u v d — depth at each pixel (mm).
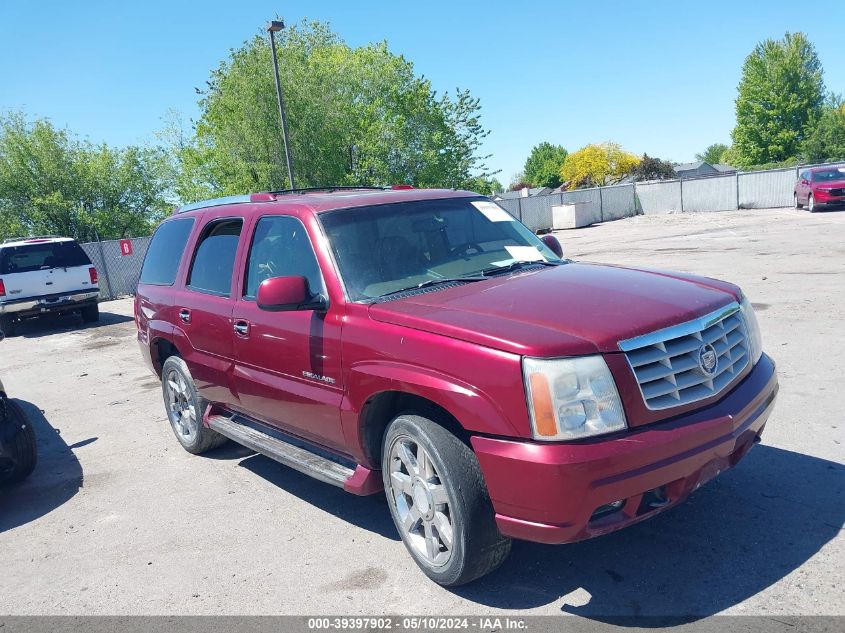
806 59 67312
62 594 3844
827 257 12953
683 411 3109
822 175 26031
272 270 4523
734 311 3592
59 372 10695
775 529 3641
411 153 39281
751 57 69000
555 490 2865
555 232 32750
